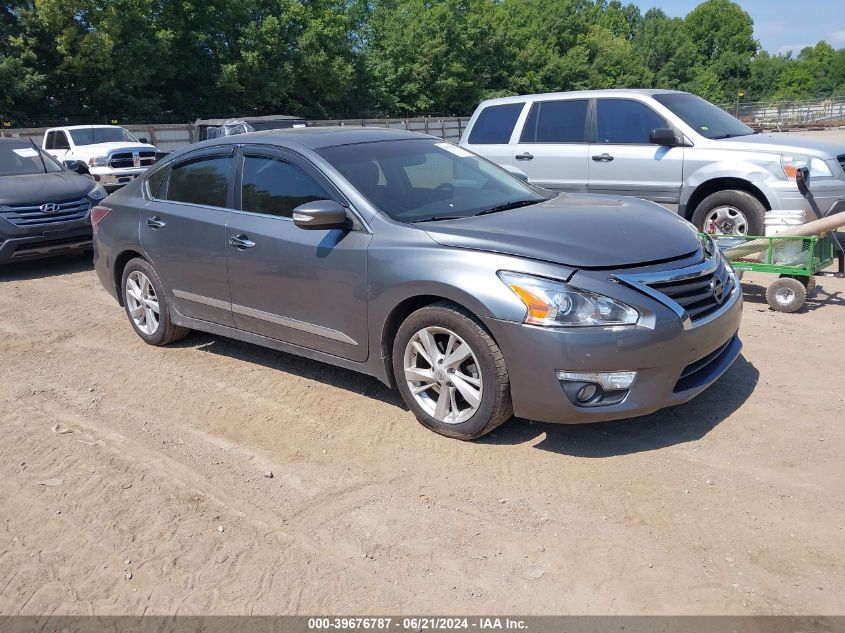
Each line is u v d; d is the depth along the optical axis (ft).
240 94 136.67
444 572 9.65
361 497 11.49
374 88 155.53
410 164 15.64
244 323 16.26
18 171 32.19
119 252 19.01
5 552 10.52
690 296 12.27
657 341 11.56
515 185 16.56
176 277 17.48
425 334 12.90
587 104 28.50
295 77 136.05
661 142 26.00
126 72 113.50
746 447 12.38
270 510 11.27
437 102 163.53
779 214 20.56
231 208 16.17
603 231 12.85
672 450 12.42
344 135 16.33
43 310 23.53
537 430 13.35
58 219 29.43
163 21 123.75
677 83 279.49
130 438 13.91
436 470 12.18
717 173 24.99
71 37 106.32
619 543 10.02
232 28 132.16
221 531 10.76
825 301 20.70
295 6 135.13
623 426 13.35
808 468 11.64
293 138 15.83
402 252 13.01
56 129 61.26
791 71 354.74
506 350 11.89
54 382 16.94
